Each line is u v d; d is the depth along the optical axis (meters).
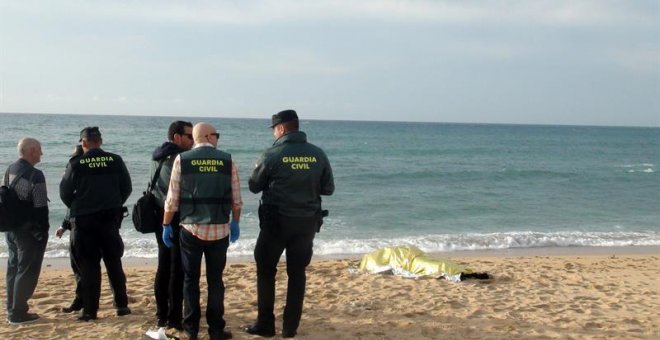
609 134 127.94
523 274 9.02
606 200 23.83
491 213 19.67
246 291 7.06
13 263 5.57
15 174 5.33
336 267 9.40
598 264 10.98
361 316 6.02
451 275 8.22
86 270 5.50
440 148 58.50
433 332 5.53
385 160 42.06
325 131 99.88
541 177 32.41
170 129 5.16
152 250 12.56
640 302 7.22
